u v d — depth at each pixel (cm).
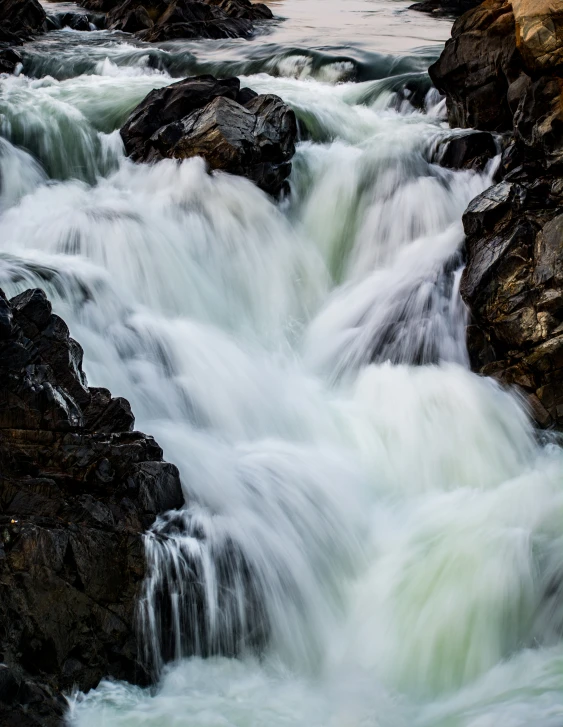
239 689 716
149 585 727
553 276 1054
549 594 772
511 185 1163
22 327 833
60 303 1027
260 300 1281
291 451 955
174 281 1205
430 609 775
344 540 854
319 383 1139
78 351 874
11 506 734
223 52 2309
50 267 1073
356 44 2386
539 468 988
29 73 2098
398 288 1218
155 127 1485
